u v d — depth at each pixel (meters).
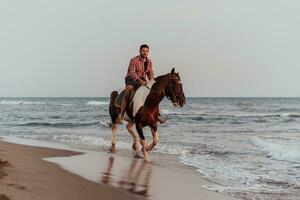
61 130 21.95
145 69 10.49
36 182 5.91
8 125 25.89
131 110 10.38
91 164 9.20
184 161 10.28
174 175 8.17
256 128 23.22
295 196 6.48
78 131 21.12
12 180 5.68
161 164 9.66
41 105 76.69
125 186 6.71
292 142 14.00
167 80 9.69
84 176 7.34
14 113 44.38
